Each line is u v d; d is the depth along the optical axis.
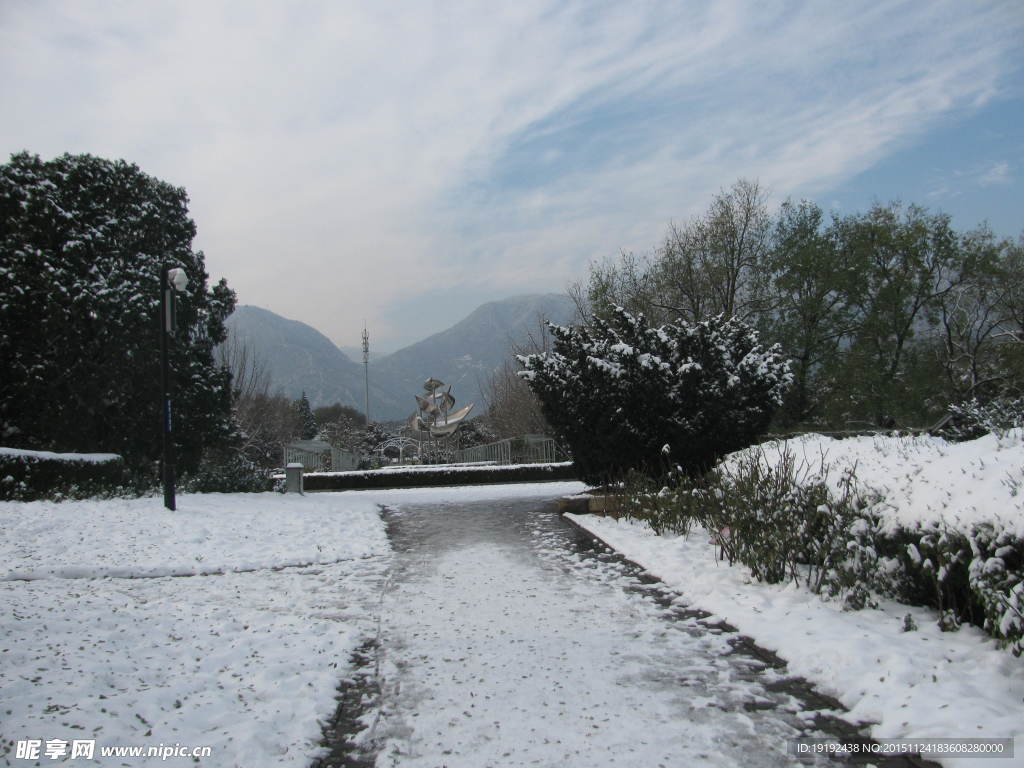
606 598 7.02
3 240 16.50
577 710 4.22
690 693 4.45
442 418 39.97
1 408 15.96
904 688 4.12
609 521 11.95
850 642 4.92
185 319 17.98
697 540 9.40
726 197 28.61
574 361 13.52
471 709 4.29
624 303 28.89
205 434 18.41
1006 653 4.43
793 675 4.71
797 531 6.78
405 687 4.70
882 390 26.95
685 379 12.26
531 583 7.82
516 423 38.41
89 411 16.48
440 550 10.16
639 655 5.21
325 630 6.00
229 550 9.68
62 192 17.17
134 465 17.44
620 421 12.89
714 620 6.11
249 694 4.50
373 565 9.05
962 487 5.45
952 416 10.09
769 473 7.73
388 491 22.17
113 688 4.45
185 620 6.23
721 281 28.25
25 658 4.82
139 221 17.88
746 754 3.60
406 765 3.60
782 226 28.94
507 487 22.47
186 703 4.29
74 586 7.69
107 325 15.98
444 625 6.18
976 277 28.02
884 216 28.78
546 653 5.31
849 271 27.84
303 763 3.60
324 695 4.50
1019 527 4.46
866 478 6.89
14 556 8.86
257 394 41.69
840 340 28.61
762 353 14.16
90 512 11.71
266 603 7.03
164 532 10.55
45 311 15.80
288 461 32.41
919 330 29.20
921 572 5.39
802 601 6.14
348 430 58.69
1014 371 26.47
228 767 3.50
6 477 13.26
